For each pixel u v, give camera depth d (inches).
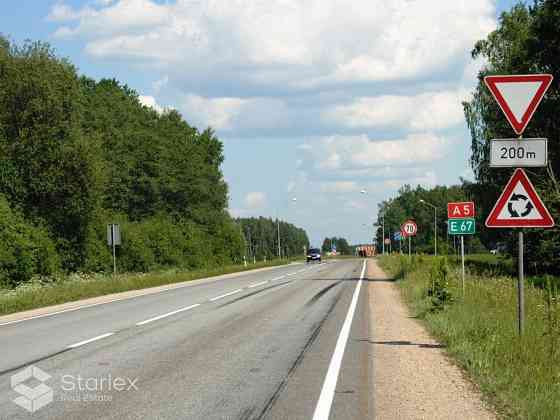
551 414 264.8
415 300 810.8
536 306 556.1
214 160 3612.2
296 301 860.6
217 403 300.0
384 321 625.6
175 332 548.4
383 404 297.0
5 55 1637.6
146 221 2470.5
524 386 311.1
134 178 2733.8
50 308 839.1
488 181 2132.1
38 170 1651.1
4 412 289.0
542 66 1702.8
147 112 3299.7
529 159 392.2
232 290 1111.6
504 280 905.5
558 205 1439.5
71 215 1743.4
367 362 402.6
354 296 943.7
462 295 711.7
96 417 278.7
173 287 1262.3
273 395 315.0
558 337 397.4
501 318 502.0
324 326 586.2
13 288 1318.9
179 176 2962.6
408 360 408.5
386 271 1850.4
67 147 1657.2
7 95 1636.3
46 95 1647.4
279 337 514.3
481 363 367.6
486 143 2105.1
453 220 833.5
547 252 1578.5
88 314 732.0
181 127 3395.7
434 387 331.0
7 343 497.0
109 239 1334.9
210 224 3152.1
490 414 278.5
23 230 1446.9
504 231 1777.8
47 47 1702.8
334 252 6392.7
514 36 2079.2
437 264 849.5
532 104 391.5
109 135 2657.5
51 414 284.4
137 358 420.2
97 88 2893.7
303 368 383.6
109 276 1578.5
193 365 394.3
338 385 336.8
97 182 1718.8
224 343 483.2
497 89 394.9
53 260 1508.4
